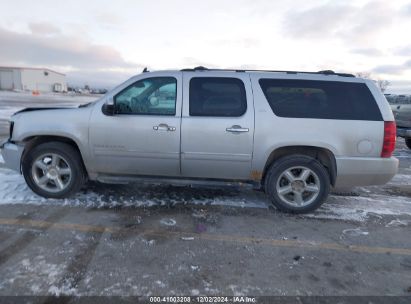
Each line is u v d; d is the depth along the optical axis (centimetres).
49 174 416
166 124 386
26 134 404
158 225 360
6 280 250
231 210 411
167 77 396
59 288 243
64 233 331
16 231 331
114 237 327
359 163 379
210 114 386
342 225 379
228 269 278
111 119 393
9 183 474
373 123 377
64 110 408
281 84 388
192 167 399
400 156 848
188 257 294
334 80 387
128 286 249
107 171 416
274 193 399
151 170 407
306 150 401
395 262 301
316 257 304
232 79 390
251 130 380
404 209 437
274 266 285
